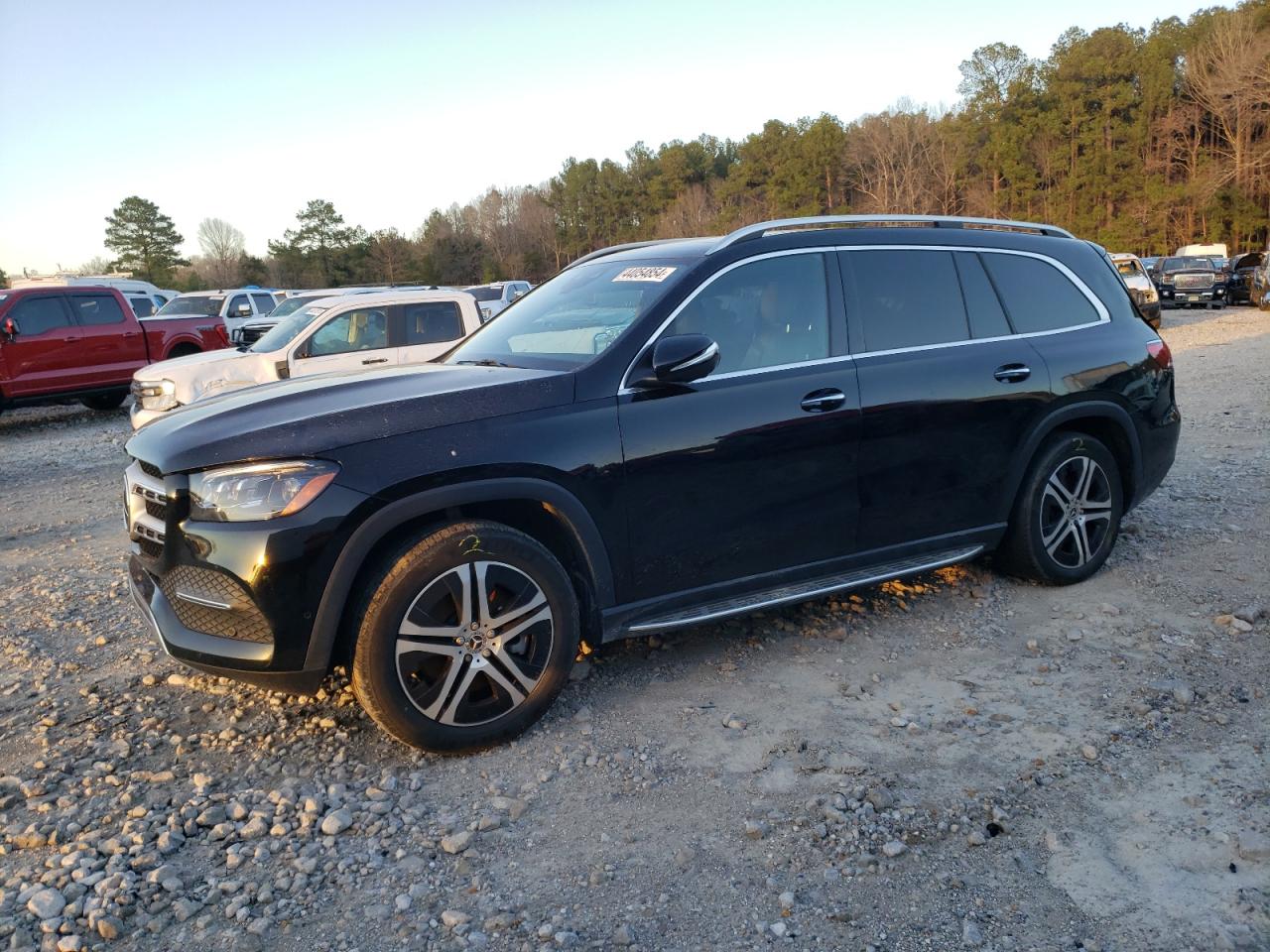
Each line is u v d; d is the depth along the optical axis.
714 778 3.06
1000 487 4.34
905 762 3.11
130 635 4.56
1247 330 19.50
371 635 3.04
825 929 2.37
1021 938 2.31
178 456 3.06
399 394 3.32
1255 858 2.54
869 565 4.07
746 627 4.29
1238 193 61.84
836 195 79.62
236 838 2.82
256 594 2.94
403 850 2.74
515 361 3.80
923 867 2.59
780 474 3.73
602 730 3.40
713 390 3.61
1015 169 68.25
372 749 3.32
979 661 3.85
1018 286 4.54
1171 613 4.23
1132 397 4.70
